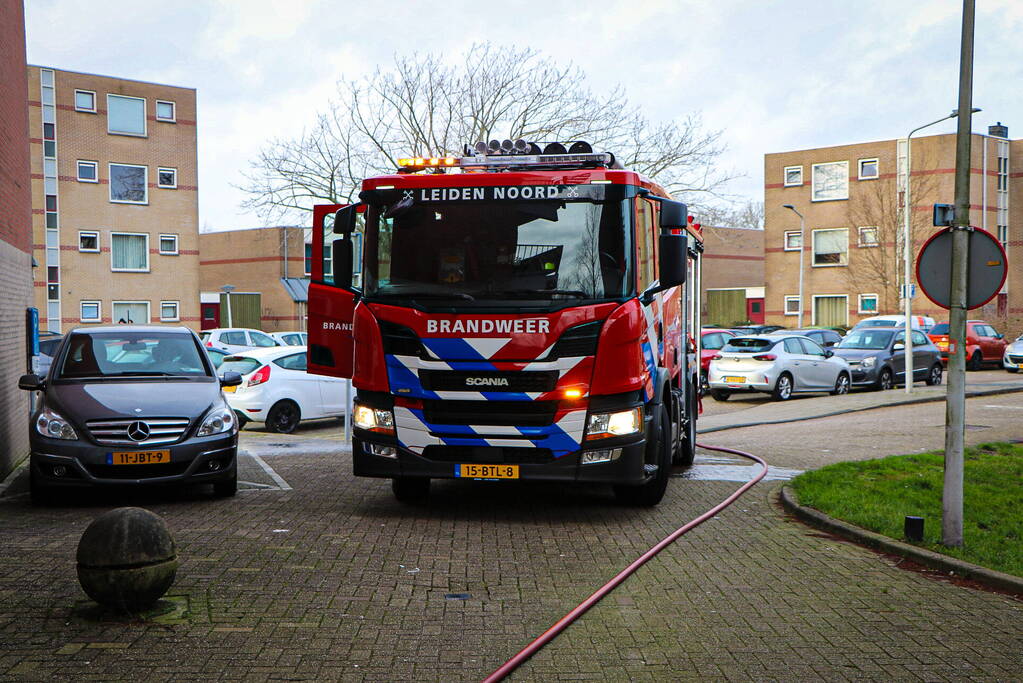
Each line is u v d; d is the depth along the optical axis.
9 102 12.88
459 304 8.19
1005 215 51.38
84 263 42.75
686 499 9.87
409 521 8.55
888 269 48.91
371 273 8.46
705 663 4.97
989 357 35.16
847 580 6.68
